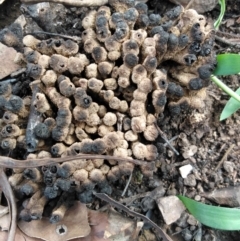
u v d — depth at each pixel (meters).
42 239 0.12
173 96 0.12
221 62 0.12
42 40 0.12
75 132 0.11
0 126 0.12
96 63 0.12
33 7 0.13
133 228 0.12
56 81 0.12
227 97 0.14
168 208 0.13
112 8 0.13
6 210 0.12
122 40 0.11
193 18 0.12
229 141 0.14
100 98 0.12
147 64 0.11
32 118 0.11
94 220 0.12
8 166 0.11
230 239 0.13
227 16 0.15
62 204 0.12
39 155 0.11
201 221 0.12
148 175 0.12
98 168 0.11
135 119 0.11
